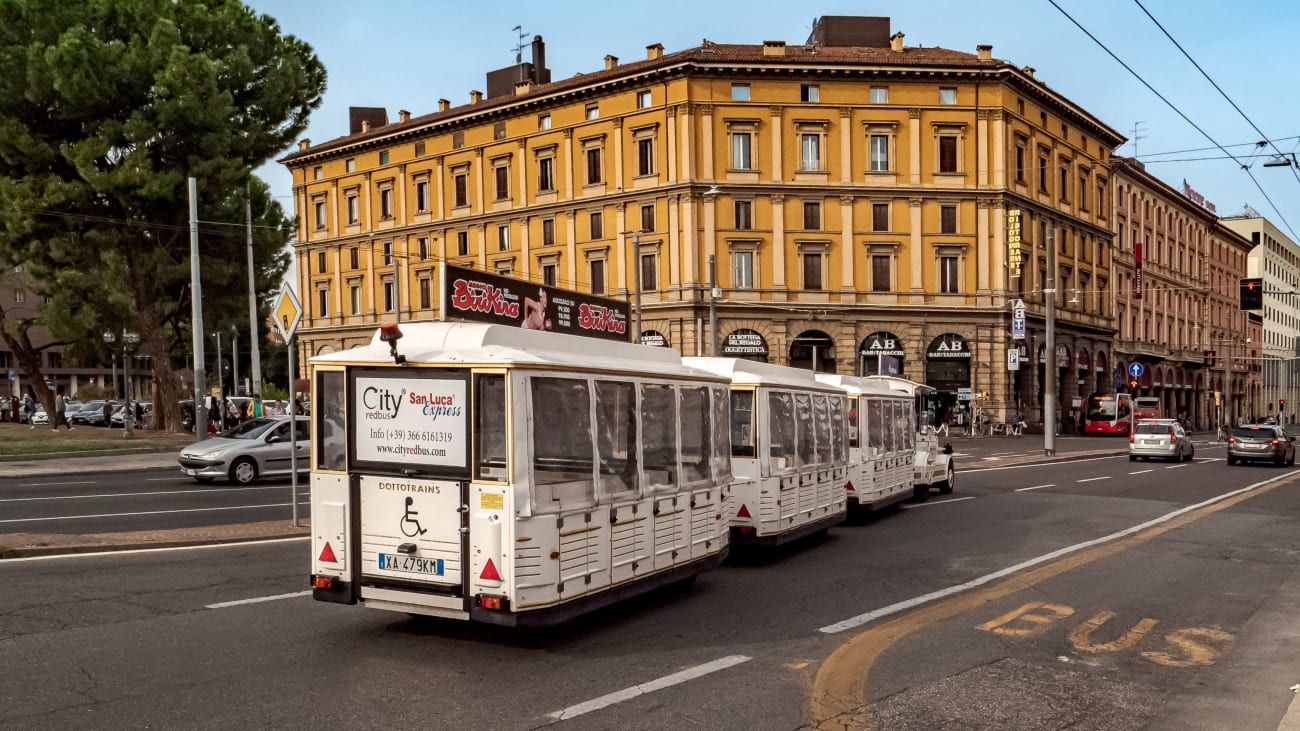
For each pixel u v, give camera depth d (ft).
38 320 120.88
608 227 167.94
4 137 102.27
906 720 19.03
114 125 103.24
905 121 164.45
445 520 23.04
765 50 163.12
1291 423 374.84
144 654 22.85
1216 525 50.11
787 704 19.90
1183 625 27.66
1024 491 69.67
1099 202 208.74
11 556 35.58
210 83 106.11
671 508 28.99
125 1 109.70
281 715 18.60
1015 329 119.24
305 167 214.48
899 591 32.40
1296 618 28.60
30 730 17.53
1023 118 173.06
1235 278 317.22
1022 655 24.18
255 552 37.83
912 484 58.59
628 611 29.01
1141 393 236.43
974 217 165.68
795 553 40.83
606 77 164.76
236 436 70.49
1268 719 19.35
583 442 24.93
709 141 159.94
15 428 137.49
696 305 157.89
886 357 157.89
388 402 24.02
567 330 65.87
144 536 39.75
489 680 21.24
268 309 126.82
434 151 191.31
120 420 162.81
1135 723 19.06
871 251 163.73
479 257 184.96
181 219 111.45
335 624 26.22
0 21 104.22
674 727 18.33
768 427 37.35
